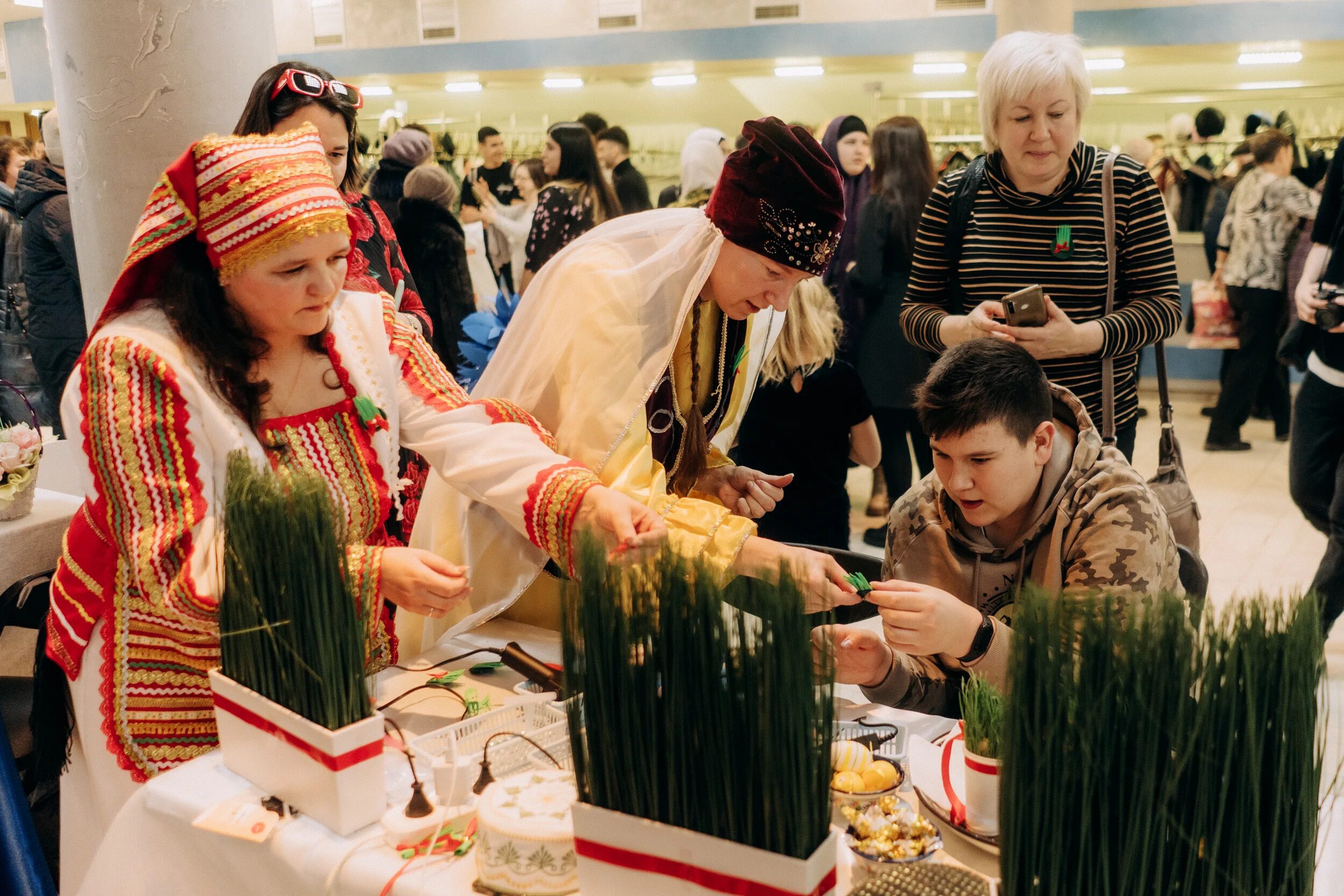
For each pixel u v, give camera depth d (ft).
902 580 4.87
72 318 14.76
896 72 21.65
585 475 4.60
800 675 2.64
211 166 4.14
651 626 2.82
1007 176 7.92
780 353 8.34
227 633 3.85
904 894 2.99
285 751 3.70
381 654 5.01
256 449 4.46
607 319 5.02
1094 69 21.16
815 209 4.89
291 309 4.32
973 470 4.88
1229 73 21.25
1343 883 3.24
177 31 7.43
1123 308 7.69
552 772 3.53
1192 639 2.46
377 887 3.38
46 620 5.13
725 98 23.08
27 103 26.81
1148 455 18.83
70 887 5.42
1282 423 19.62
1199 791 2.48
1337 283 9.86
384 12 23.38
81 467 4.48
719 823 2.81
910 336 8.50
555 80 23.20
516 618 5.79
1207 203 22.09
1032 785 2.59
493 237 21.12
